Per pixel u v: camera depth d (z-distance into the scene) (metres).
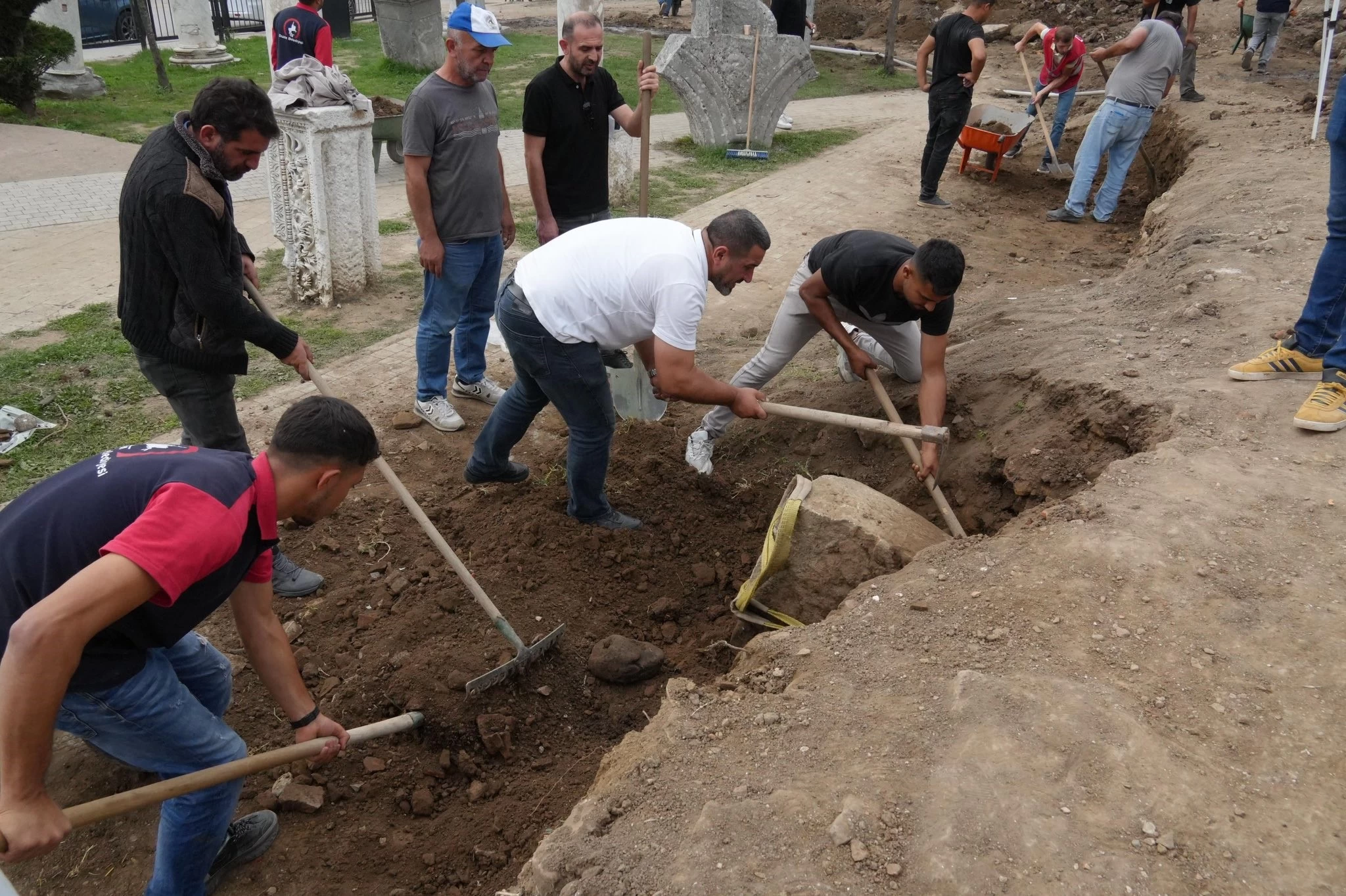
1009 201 11.17
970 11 9.89
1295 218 7.19
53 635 2.02
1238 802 2.54
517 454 5.67
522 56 18.44
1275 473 3.90
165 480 2.33
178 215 3.49
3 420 5.52
